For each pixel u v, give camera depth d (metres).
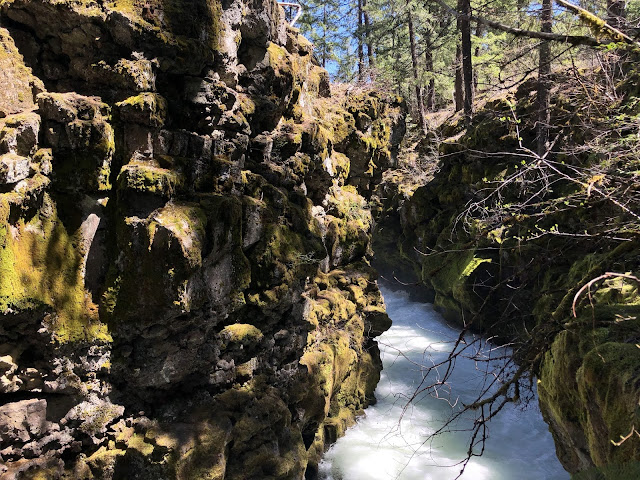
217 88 5.17
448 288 13.66
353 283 9.44
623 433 4.02
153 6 4.68
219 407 5.34
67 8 4.41
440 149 15.31
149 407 5.02
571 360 5.14
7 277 3.77
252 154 6.31
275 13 6.73
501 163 12.59
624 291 6.01
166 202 4.62
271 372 6.16
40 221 4.15
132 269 4.53
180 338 4.93
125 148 4.59
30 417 4.09
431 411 9.36
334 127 9.74
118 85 4.59
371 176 11.35
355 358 8.80
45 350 4.21
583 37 2.72
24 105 4.34
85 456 4.53
